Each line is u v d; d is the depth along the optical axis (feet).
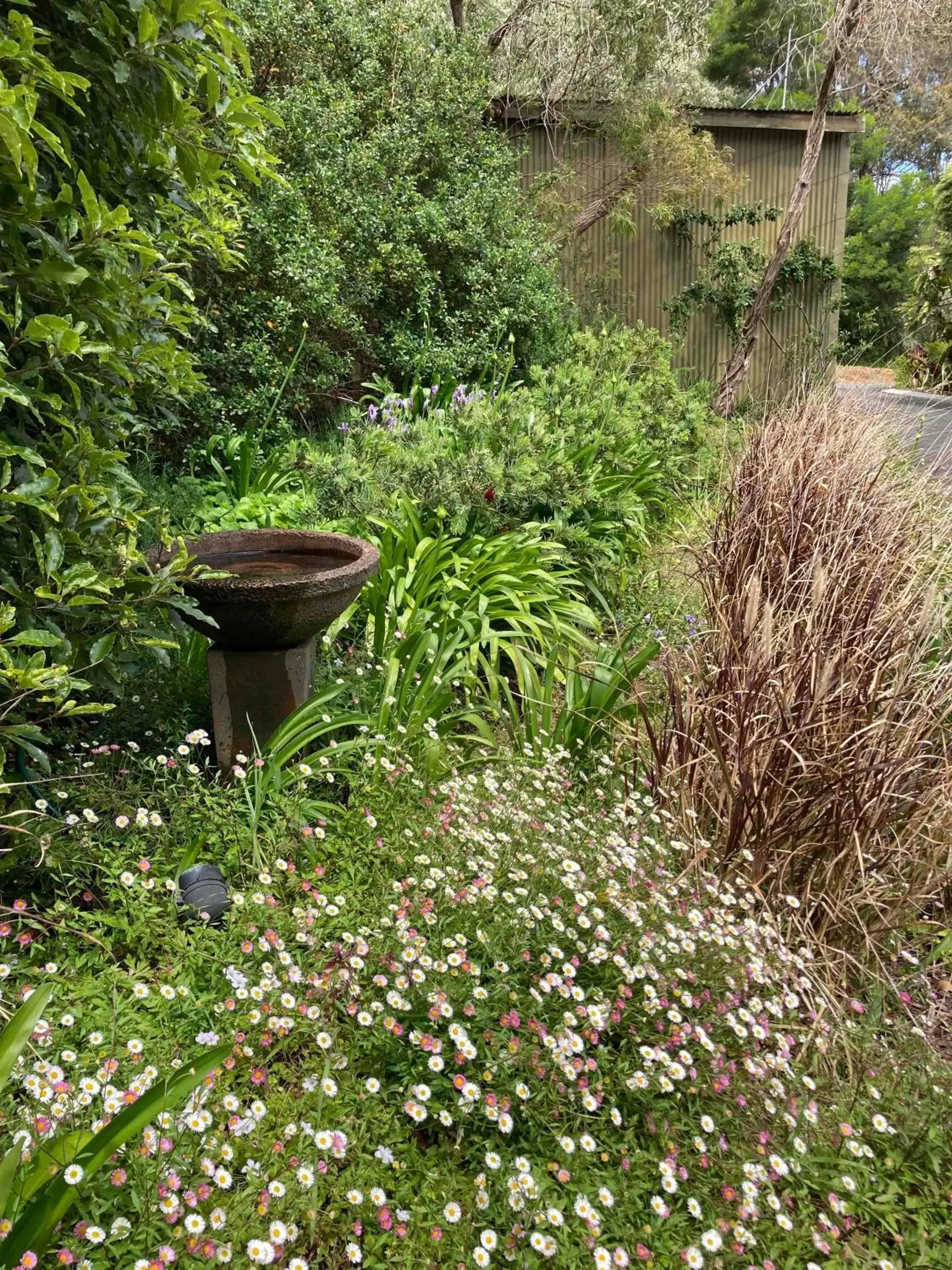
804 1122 5.93
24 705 6.77
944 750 8.59
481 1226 4.96
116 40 6.27
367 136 24.30
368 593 12.59
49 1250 4.13
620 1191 5.27
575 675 11.72
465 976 6.25
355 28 23.35
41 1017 5.51
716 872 8.63
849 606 9.47
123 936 6.72
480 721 10.46
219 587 8.24
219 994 6.18
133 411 9.21
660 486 20.94
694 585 15.61
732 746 8.89
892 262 74.84
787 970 7.32
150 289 7.18
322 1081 5.20
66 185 5.84
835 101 36.40
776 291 38.99
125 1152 4.58
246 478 16.55
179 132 7.06
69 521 6.58
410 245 23.59
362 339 23.17
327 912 6.79
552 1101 5.63
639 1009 6.42
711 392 34.47
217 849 7.74
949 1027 7.69
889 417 13.66
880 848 8.36
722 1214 5.30
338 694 9.88
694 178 34.04
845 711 8.39
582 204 34.53
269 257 19.67
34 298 6.34
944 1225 5.60
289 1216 4.65
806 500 11.18
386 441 16.44
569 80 33.45
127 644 7.20
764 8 62.44
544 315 26.73
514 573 14.07
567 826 8.30
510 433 16.89
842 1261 5.17
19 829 6.59
